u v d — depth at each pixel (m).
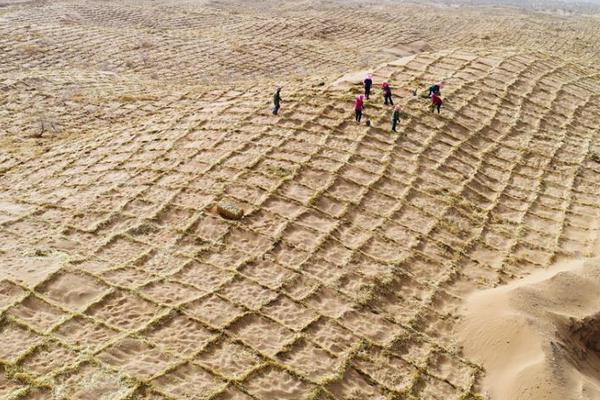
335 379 9.61
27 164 18.00
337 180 14.99
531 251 13.57
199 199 14.01
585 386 9.71
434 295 11.87
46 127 22.03
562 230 14.42
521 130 18.62
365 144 16.58
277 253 12.39
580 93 21.78
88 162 17.05
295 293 11.38
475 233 13.95
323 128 17.31
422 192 14.98
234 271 11.72
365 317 11.08
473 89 20.42
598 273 12.16
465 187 15.52
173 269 11.66
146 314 10.33
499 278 12.54
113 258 11.81
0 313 9.84
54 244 12.05
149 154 16.78
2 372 8.74
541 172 16.75
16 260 11.30
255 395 9.01
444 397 9.70
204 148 16.59
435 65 22.48
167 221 13.23
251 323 10.48
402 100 18.95
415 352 10.52
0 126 22.03
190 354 9.59
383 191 14.82
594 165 17.34
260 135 17.05
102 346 9.46
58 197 14.52
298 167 15.35
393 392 9.61
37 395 8.41
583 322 11.12
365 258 12.56
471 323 11.16
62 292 10.56
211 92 24.47
